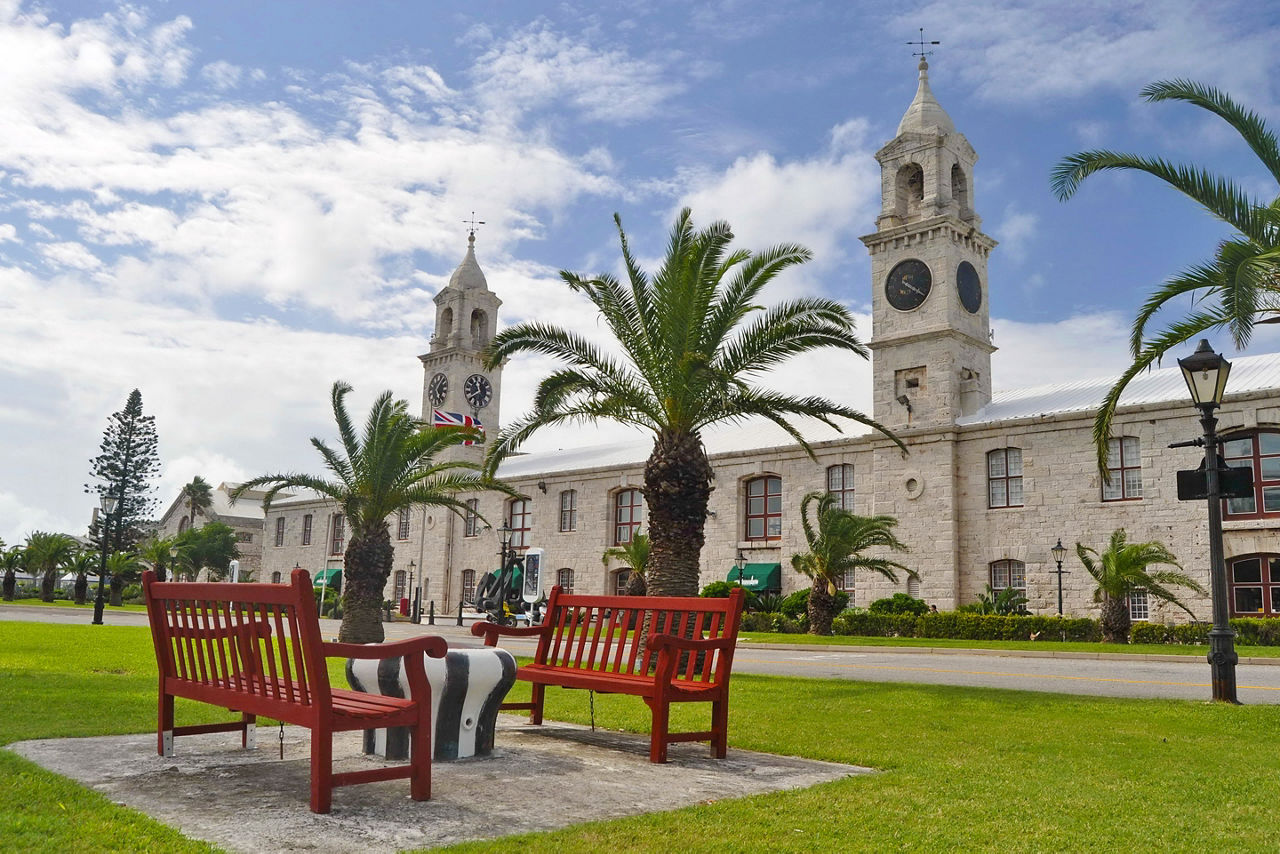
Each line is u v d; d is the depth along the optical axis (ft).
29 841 15.35
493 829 17.33
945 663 75.20
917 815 18.85
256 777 21.58
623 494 185.98
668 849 16.01
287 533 265.54
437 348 232.94
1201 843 17.24
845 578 146.20
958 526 134.51
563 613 32.60
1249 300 38.70
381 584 99.35
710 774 23.24
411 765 19.62
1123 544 107.14
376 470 96.89
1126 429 121.60
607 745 27.63
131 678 45.14
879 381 145.18
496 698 25.40
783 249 63.87
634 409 68.44
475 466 101.30
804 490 154.92
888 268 147.13
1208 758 27.02
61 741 25.81
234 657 21.67
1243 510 113.09
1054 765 25.09
